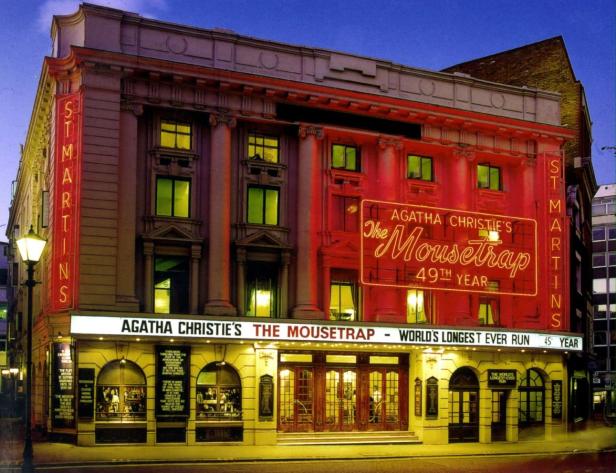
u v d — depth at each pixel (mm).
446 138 38562
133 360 31203
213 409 32594
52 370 31125
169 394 31359
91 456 27047
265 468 25688
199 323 31578
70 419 30500
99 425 30484
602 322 93625
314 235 35188
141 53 32594
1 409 58250
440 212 37125
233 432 32656
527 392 39562
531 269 39594
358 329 34406
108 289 30969
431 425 36062
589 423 48500
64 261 31219
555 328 39781
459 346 36438
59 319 31047
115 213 31422
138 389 31344
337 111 36125
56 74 32281
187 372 31750
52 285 31531
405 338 35250
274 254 34812
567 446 36188
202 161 33844
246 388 33000
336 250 35531
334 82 36219
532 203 40531
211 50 33906
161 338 31000
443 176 39000
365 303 36094
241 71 34344
